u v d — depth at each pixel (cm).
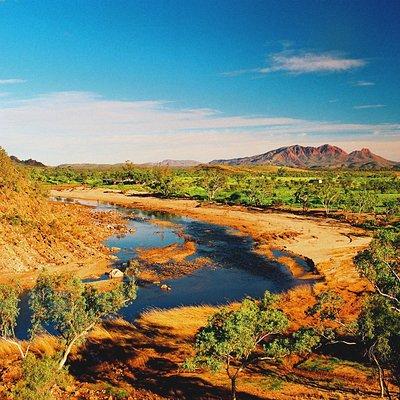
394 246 3192
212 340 2577
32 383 2292
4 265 6269
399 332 2420
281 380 3406
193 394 3156
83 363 3678
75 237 8238
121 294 3084
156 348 4094
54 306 2936
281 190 18650
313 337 2858
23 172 10806
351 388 3216
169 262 7444
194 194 17675
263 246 8838
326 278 6544
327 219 11975
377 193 17088
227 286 6209
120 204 15488
